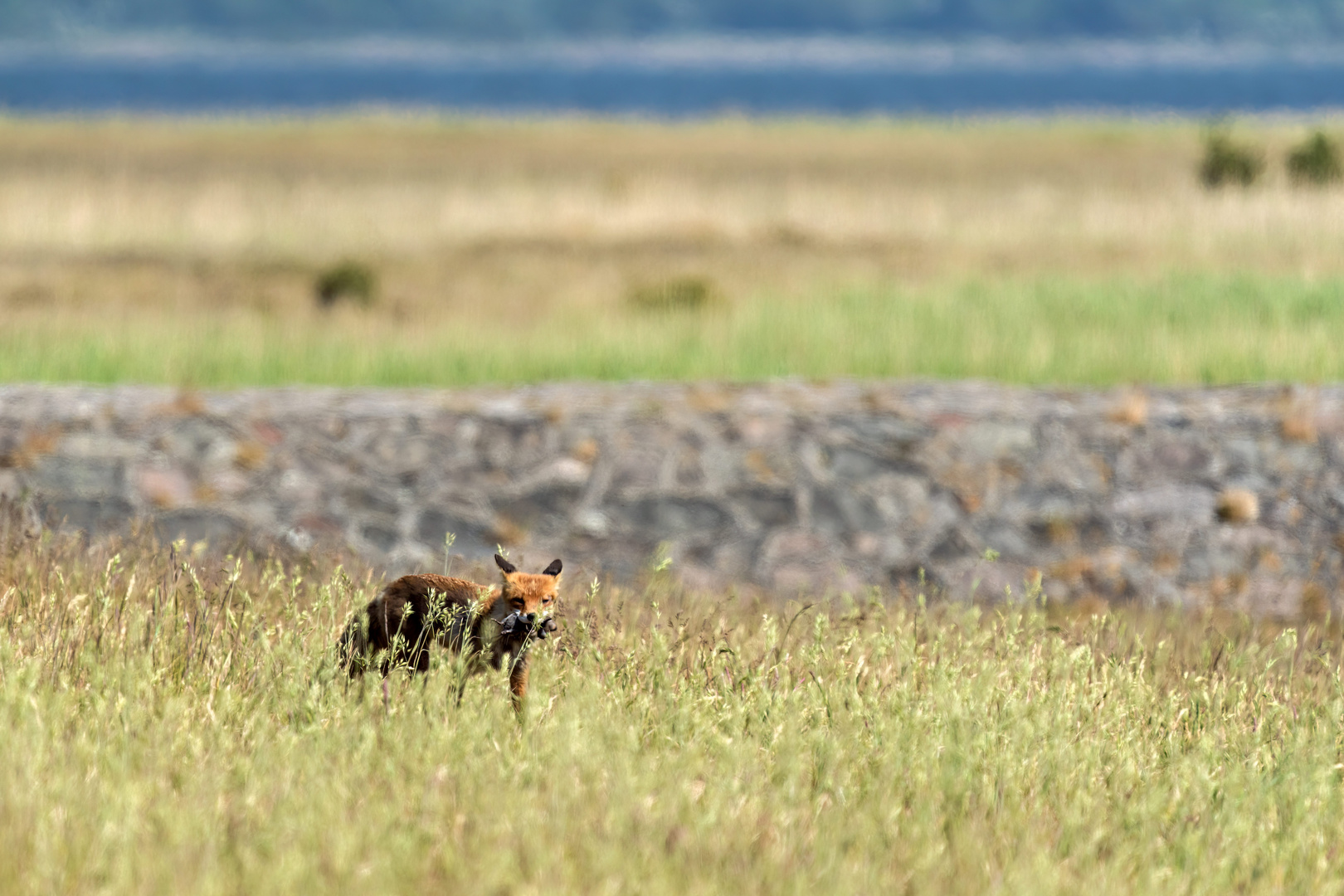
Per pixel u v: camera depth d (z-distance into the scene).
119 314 81.44
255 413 49.00
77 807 18.08
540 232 116.31
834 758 20.77
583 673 23.61
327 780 18.98
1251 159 132.75
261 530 46.16
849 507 48.50
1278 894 18.50
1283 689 28.19
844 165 183.75
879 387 53.56
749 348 65.94
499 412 50.06
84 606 26.98
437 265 103.12
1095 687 25.53
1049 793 21.09
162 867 16.61
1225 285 79.12
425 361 63.84
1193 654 33.31
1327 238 104.12
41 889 16.31
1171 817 20.83
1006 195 139.50
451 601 23.17
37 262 101.44
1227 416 50.69
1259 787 20.83
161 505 46.31
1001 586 46.75
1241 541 47.72
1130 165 179.88
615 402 51.38
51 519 44.47
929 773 21.02
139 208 124.12
